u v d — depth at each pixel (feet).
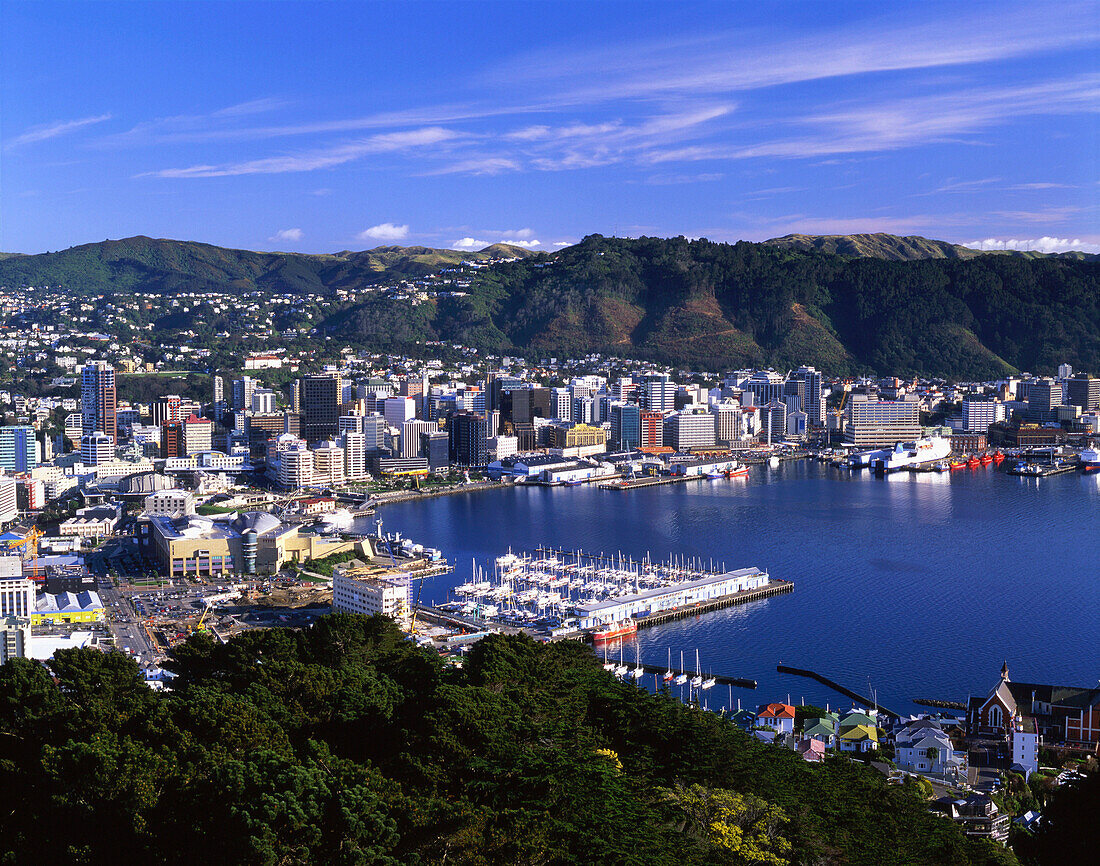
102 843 456.04
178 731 539.70
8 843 466.70
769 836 565.12
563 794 515.09
